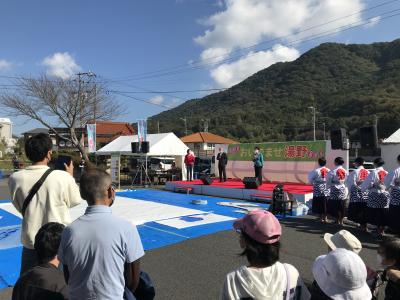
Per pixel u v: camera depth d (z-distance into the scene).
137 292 2.63
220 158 18.27
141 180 22.06
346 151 14.36
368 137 12.09
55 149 37.50
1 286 5.25
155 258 6.55
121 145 22.92
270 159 17.89
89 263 2.19
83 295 2.19
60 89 30.23
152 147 21.61
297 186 15.59
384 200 7.95
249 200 14.26
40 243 2.50
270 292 1.95
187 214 10.71
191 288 5.15
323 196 9.51
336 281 2.32
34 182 3.25
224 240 7.74
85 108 31.48
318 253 6.83
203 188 16.39
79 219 2.32
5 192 18.52
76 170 28.11
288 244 7.47
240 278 2.00
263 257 2.02
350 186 8.62
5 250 7.07
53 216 3.21
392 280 3.18
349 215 8.74
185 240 7.74
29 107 29.64
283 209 10.67
